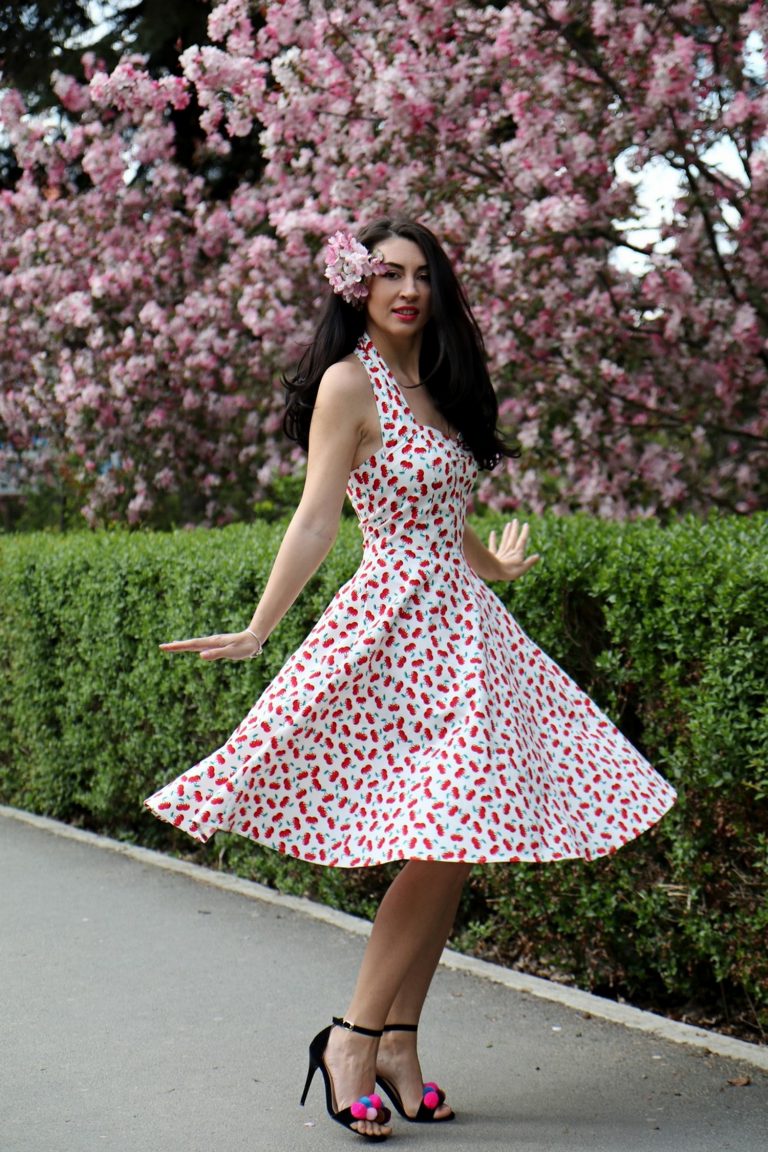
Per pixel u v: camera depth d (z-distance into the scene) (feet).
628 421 20.26
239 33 22.24
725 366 19.60
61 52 36.42
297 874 15.40
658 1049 10.36
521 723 8.75
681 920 11.30
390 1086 9.00
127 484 28.71
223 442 28.63
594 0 18.47
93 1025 10.88
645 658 11.31
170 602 16.92
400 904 8.67
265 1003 11.47
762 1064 10.02
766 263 19.30
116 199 27.94
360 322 9.19
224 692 15.99
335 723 8.66
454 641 8.71
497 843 8.13
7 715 21.31
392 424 8.85
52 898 15.16
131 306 27.68
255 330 23.31
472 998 11.57
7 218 29.50
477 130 19.72
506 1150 8.46
